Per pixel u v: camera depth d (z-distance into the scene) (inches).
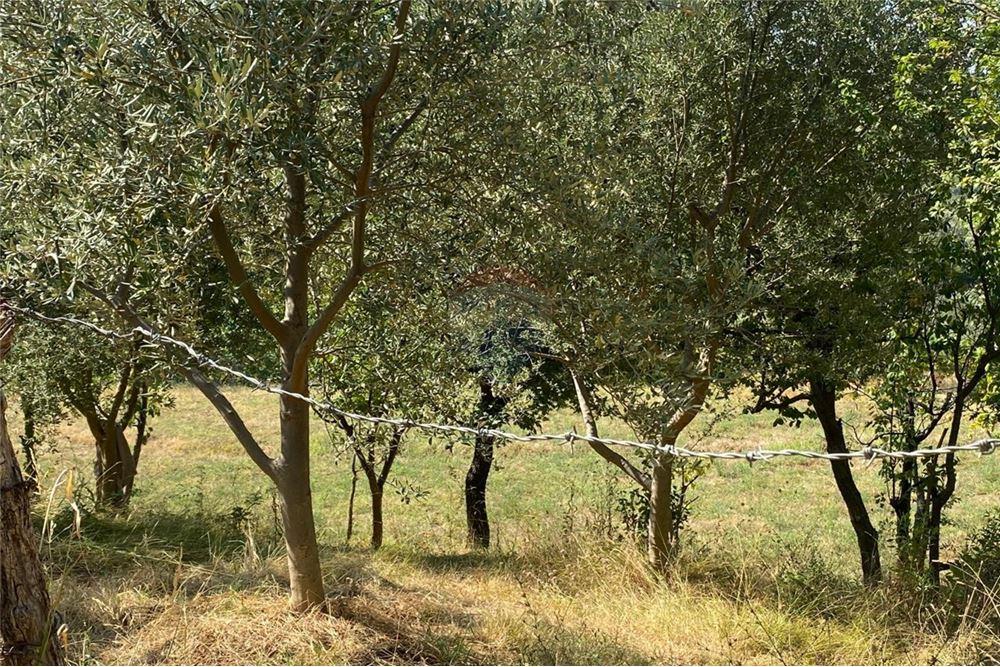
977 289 352.2
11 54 180.9
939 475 353.7
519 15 208.7
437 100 214.1
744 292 282.5
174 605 227.0
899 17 320.8
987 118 274.4
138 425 505.4
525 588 309.9
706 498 691.4
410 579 297.7
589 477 737.6
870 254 341.7
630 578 319.6
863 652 255.9
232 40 170.6
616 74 250.7
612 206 265.6
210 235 218.5
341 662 208.2
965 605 293.0
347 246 275.0
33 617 130.3
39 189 175.5
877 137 319.9
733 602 291.6
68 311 196.5
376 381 321.1
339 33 181.8
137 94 176.9
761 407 392.5
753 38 305.1
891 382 357.1
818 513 635.5
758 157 330.0
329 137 204.5
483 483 508.7
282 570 269.4
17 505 129.7
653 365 277.6
